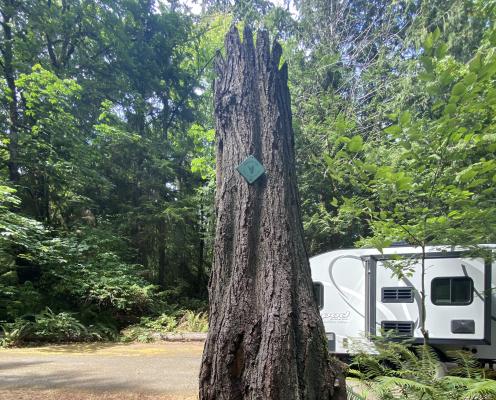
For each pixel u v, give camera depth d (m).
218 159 3.65
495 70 3.50
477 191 5.27
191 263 20.38
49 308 12.62
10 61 15.41
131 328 13.34
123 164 18.81
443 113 3.89
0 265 14.45
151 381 6.56
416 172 4.55
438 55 3.86
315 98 14.48
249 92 3.65
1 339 10.93
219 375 2.93
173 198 19.81
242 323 2.99
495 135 4.71
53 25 16.70
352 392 3.78
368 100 15.04
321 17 16.56
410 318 7.16
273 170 3.39
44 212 16.41
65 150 15.66
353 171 4.45
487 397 3.21
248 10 17.11
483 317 6.67
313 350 2.89
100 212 18.50
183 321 14.55
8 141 14.30
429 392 3.22
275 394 2.71
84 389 5.93
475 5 10.42
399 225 4.57
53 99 14.08
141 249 18.52
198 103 22.91
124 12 19.81
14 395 5.50
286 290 3.00
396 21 15.21
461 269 6.86
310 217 13.81
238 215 3.31
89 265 13.85
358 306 7.74
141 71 20.36
